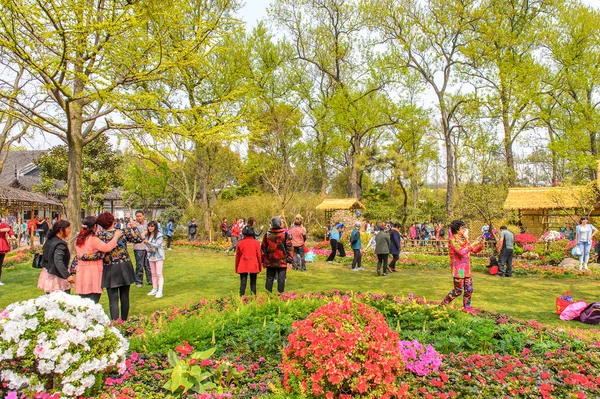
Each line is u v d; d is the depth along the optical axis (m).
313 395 3.23
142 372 3.98
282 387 3.67
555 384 3.89
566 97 31.30
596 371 4.17
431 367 4.18
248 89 13.95
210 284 10.43
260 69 31.31
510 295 9.07
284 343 4.70
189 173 32.62
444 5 29.17
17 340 3.27
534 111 29.73
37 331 3.37
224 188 37.31
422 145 41.06
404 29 30.44
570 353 4.58
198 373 3.66
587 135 29.33
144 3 10.44
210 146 25.58
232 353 4.59
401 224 29.30
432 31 29.33
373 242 17.20
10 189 25.22
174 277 11.62
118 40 10.48
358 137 35.88
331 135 37.56
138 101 10.92
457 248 6.62
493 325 5.25
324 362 3.18
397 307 5.73
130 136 11.91
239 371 3.95
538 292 9.45
